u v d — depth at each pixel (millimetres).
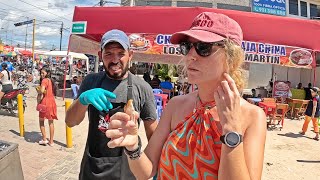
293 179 5918
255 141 1368
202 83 1496
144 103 2719
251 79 20812
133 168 1640
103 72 2791
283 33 10242
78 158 6160
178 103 1737
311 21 10516
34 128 8617
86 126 9055
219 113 1301
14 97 10750
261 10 20797
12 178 2979
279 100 14500
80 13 10531
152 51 10039
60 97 16078
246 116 1435
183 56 1540
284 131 10805
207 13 1529
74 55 24484
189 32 1455
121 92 2607
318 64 18734
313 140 9555
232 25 1476
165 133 1734
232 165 1241
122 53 2600
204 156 1431
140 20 10062
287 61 10305
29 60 41344
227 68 1457
